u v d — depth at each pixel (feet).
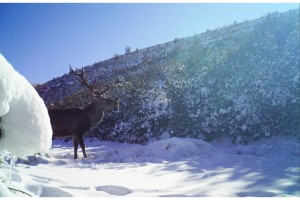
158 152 27.99
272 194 13.88
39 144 7.88
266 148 26.27
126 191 14.37
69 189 13.87
